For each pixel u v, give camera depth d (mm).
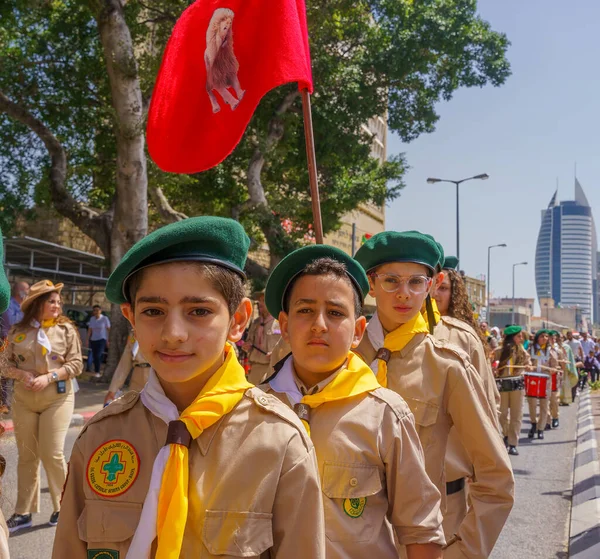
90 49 16297
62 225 21344
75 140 17469
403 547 2592
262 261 28891
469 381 2930
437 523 2227
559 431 12539
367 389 2344
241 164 18875
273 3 3621
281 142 18109
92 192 19000
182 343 1630
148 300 1659
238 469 1634
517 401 9688
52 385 5348
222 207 19953
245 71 3680
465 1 18031
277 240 18078
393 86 18781
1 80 15414
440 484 2898
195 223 1663
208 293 1662
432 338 3037
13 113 15383
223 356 1771
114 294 1771
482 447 2840
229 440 1666
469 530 2795
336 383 2336
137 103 13922
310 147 3312
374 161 21562
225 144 3721
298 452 1698
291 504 1663
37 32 16938
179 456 1604
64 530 1726
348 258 2461
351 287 2396
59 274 20641
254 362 8258
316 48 17281
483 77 19250
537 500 7027
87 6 13898
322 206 19969
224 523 1586
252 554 1575
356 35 18250
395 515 2260
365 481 2223
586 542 5359
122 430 1733
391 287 3016
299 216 20219
